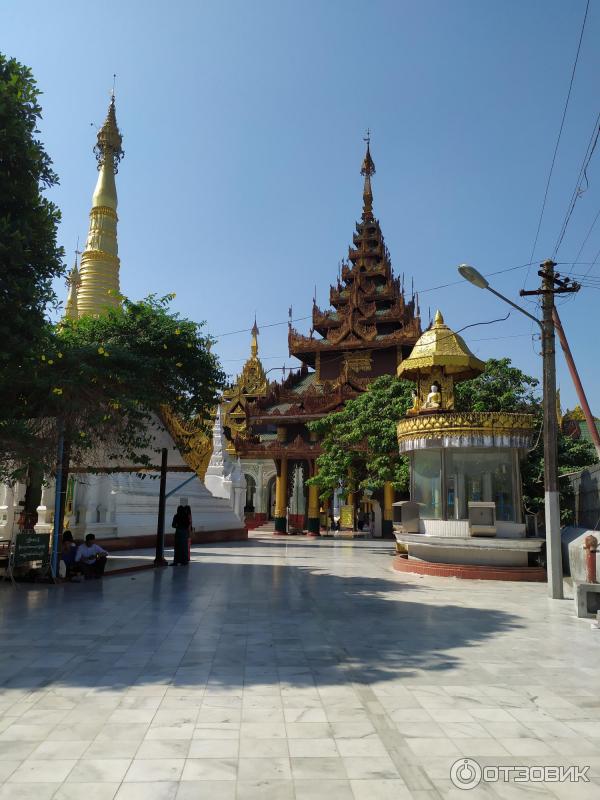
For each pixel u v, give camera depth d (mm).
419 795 4559
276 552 29672
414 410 21719
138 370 15414
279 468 50844
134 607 12742
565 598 14664
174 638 9750
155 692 6934
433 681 7543
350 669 8023
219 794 4516
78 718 6078
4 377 12602
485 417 19359
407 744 5531
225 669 7938
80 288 43281
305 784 4703
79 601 13508
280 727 5891
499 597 14836
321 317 59125
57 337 14938
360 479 33719
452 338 21094
